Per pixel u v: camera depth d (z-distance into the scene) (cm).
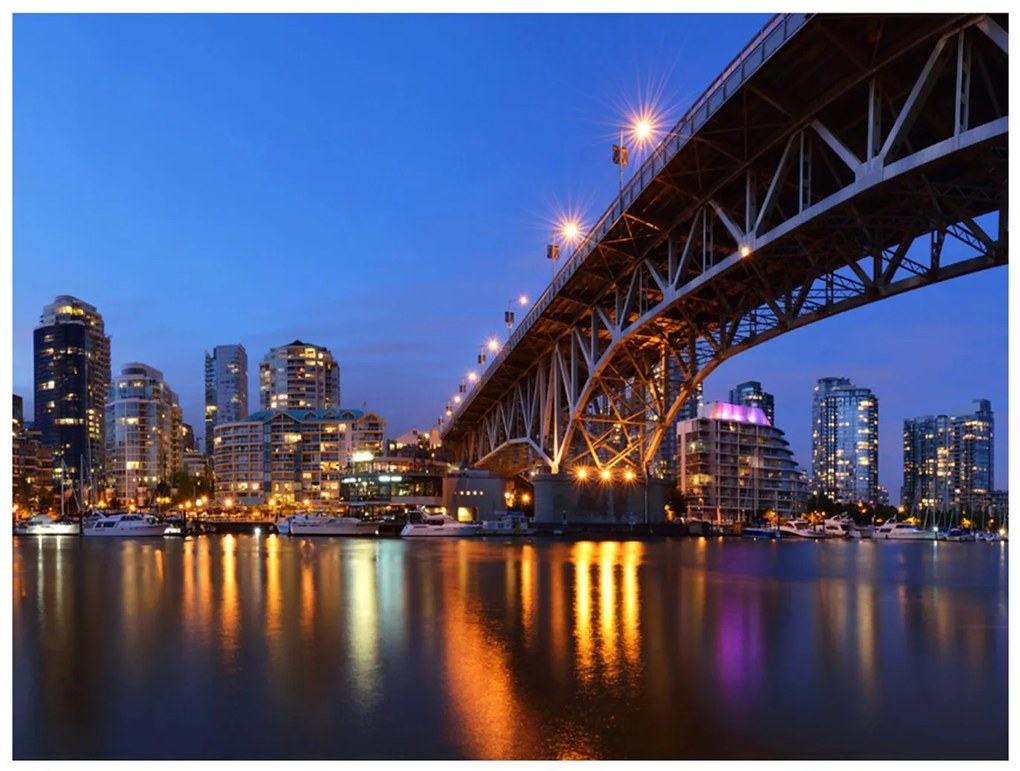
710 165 3953
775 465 17838
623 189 4609
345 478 13862
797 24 2875
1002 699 1351
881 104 2942
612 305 6347
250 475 18788
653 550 6019
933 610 2433
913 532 11731
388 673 1532
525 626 2078
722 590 2969
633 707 1301
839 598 2744
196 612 2362
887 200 3838
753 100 3306
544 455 8100
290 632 1992
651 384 6662
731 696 1366
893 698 1358
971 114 3250
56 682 1480
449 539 8238
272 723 1227
